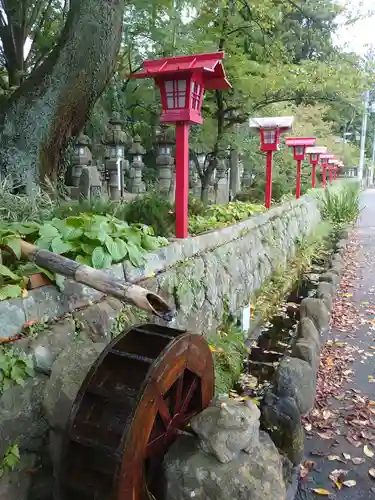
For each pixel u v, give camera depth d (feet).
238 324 17.51
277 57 32.30
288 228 30.09
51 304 8.70
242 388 13.69
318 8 34.96
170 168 30.81
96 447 6.68
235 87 29.53
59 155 18.53
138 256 11.16
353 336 17.29
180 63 13.37
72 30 16.29
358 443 10.85
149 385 6.92
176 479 7.08
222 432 7.06
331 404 12.48
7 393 7.61
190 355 8.18
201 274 14.66
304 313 16.89
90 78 16.92
